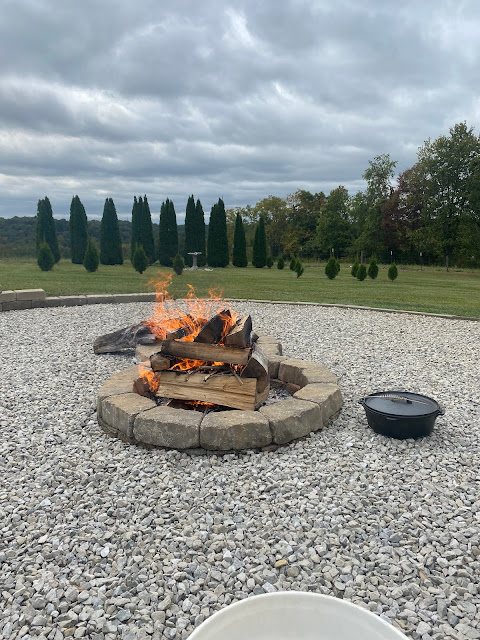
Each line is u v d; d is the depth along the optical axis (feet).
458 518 9.58
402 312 37.35
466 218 112.68
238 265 116.78
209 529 9.21
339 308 40.09
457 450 12.78
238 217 115.75
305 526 9.27
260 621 3.80
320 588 7.64
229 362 13.76
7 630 6.84
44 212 104.12
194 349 13.94
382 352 24.04
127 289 54.75
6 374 19.22
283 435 12.64
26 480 11.08
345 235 161.89
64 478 11.11
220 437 12.14
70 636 6.79
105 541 8.87
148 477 11.14
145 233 119.14
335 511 9.73
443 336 28.40
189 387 14.08
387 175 152.46
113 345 22.40
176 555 8.43
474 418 15.11
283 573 8.04
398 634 3.50
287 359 18.52
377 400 14.26
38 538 8.97
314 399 14.14
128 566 8.19
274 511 9.80
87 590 7.64
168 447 12.39
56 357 22.08
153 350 20.47
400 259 136.26
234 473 11.31
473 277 87.76
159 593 7.54
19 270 82.89
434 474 11.37
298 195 186.70
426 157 121.19
